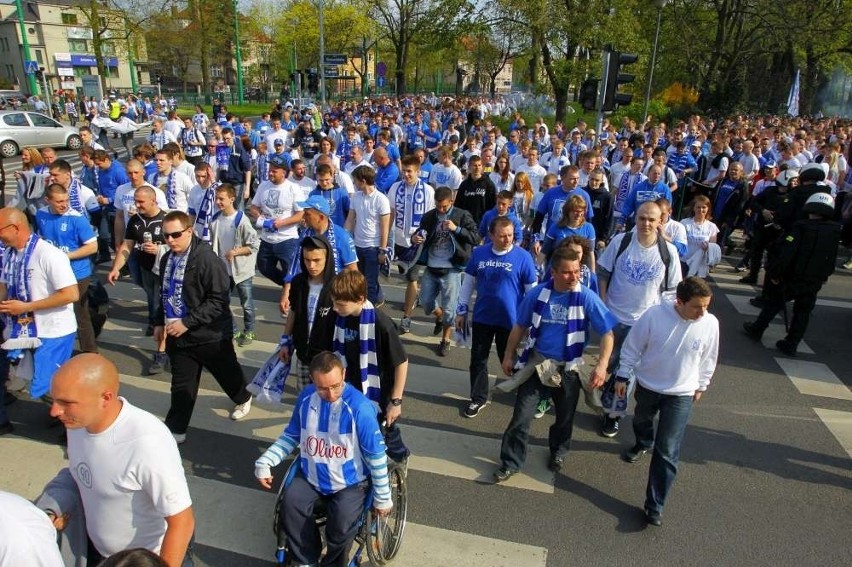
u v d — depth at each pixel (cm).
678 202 1366
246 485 440
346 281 367
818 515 426
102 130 2227
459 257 646
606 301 539
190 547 283
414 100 4106
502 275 521
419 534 393
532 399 438
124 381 599
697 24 3403
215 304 461
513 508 423
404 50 4566
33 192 768
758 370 670
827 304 902
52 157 905
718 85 3206
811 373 664
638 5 2941
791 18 2914
